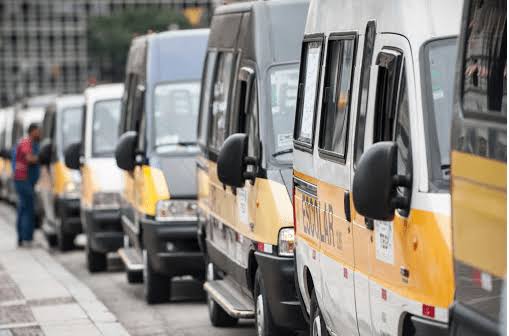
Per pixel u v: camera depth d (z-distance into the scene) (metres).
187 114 33.59
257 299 23.41
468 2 12.45
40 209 57.97
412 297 14.20
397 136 14.92
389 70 15.30
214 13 29.69
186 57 34.16
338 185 17.66
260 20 24.30
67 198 49.31
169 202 31.83
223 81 27.19
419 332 13.98
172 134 33.34
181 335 27.22
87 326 28.14
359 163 13.95
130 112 36.72
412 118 14.39
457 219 12.44
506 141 11.42
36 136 52.97
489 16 12.01
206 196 28.94
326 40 19.28
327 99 18.88
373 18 16.42
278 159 23.25
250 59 24.38
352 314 17.00
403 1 15.08
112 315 29.84
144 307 32.38
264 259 22.55
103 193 41.53
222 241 26.62
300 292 20.91
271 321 22.73
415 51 14.59
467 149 12.23
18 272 40.75
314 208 19.28
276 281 22.28
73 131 51.19
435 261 13.62
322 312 19.27
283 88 23.75
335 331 18.62
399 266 14.66
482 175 11.86
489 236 11.65
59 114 51.47
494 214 11.57
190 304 32.53
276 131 23.47
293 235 22.25
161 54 34.16
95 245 41.44
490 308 11.57
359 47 17.05
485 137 11.85
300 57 22.55
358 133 16.73
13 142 77.62
